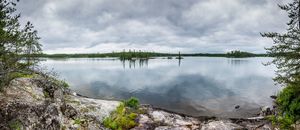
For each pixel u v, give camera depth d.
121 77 45.53
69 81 37.38
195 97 24.09
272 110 15.59
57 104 9.11
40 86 10.18
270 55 12.72
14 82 8.89
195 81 39.56
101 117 10.92
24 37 6.92
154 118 12.62
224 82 38.28
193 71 62.62
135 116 12.42
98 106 12.23
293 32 11.73
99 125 10.09
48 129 7.43
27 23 6.98
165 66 86.62
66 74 51.62
